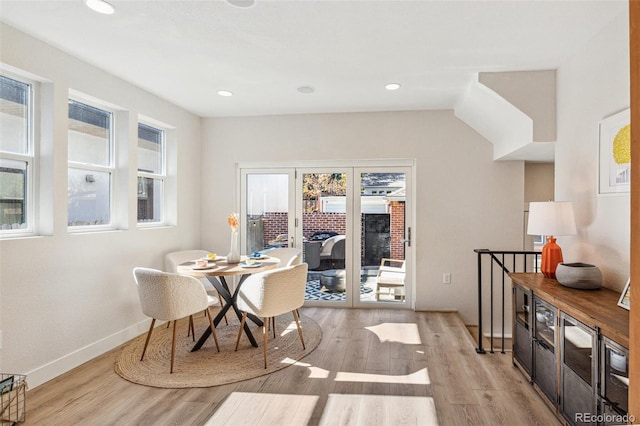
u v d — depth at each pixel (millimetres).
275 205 5125
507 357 3270
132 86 3760
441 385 2750
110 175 3672
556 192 3314
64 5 2320
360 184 4945
